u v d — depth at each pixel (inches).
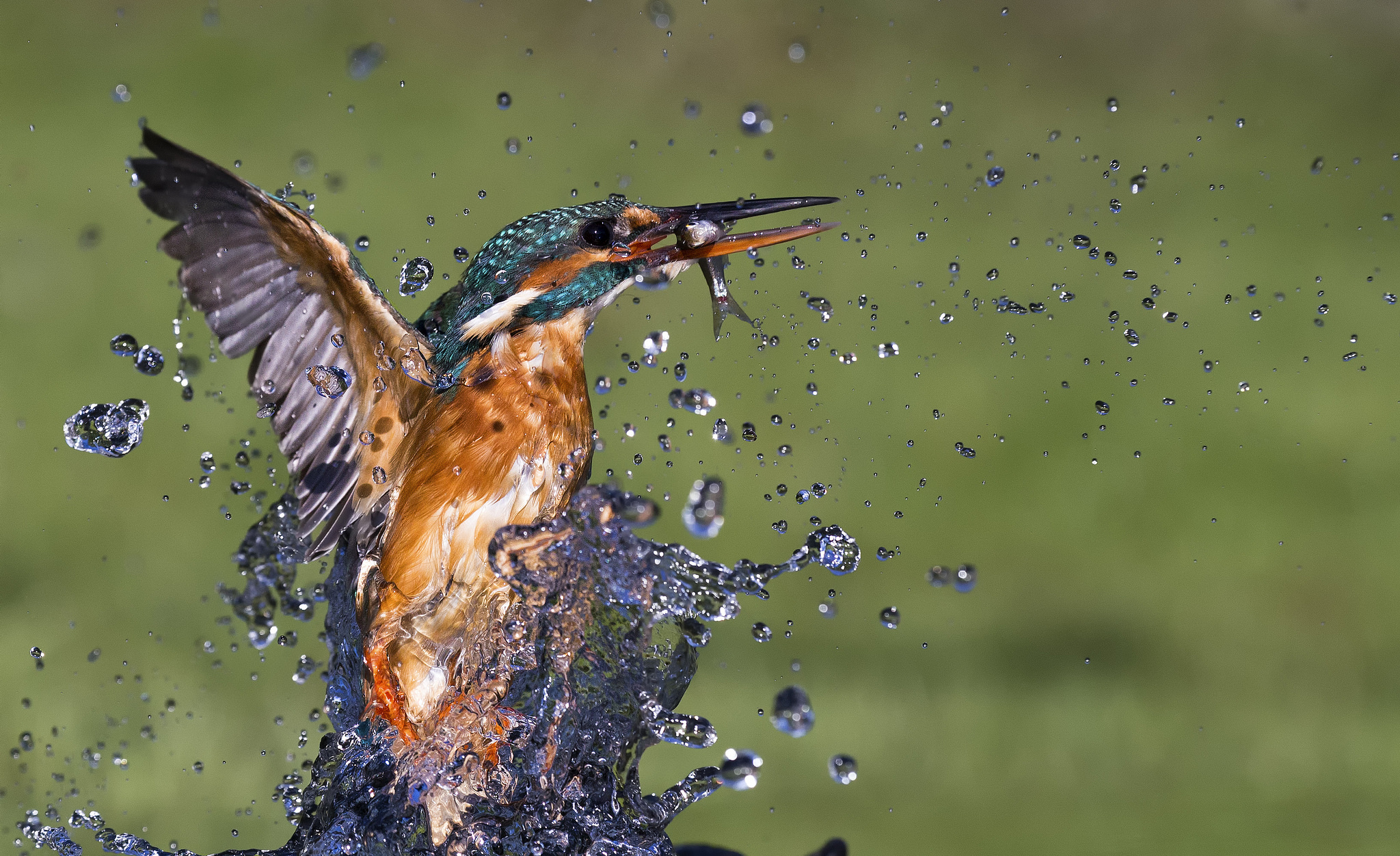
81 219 847.1
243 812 389.7
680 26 1077.8
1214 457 687.1
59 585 536.7
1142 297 812.0
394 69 1049.5
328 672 313.6
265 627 358.3
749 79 1057.5
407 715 287.0
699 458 608.4
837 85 1056.2
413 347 283.4
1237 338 781.9
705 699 486.6
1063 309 778.2
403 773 287.1
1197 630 555.2
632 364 346.9
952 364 720.3
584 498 304.0
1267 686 500.1
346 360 288.7
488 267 309.6
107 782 403.5
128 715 439.8
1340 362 776.3
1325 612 573.9
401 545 287.0
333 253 272.5
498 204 849.5
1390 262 891.4
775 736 458.6
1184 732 458.6
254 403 671.1
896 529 621.3
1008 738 450.6
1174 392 734.5
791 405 653.9
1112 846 365.4
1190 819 385.1
